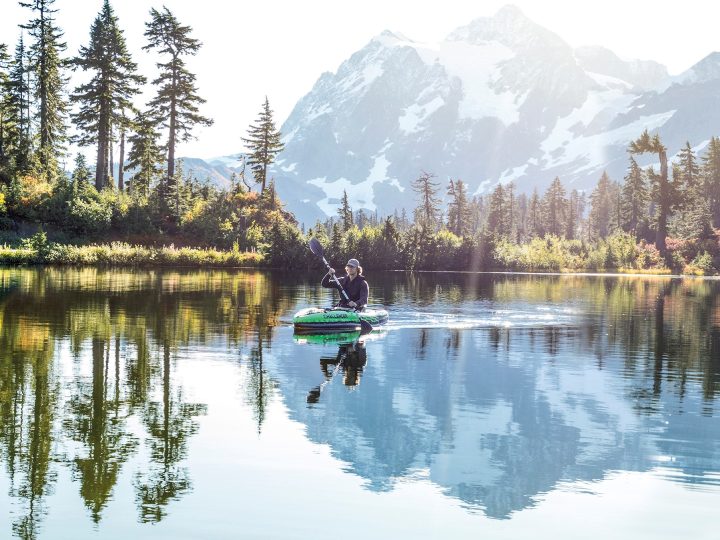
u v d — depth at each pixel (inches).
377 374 418.0
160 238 2245.3
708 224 3255.4
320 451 265.3
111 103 2277.3
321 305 836.0
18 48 2527.1
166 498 217.8
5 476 233.1
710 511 215.9
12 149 2422.5
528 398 360.8
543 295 1200.8
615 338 603.2
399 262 2444.6
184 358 449.4
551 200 5206.7
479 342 569.6
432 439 284.8
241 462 251.1
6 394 342.0
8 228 2026.3
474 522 205.2
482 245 2743.6
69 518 202.5
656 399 362.6
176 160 2876.5
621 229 4111.7
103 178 2332.7
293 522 202.7
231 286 1171.3
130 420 300.4
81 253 1788.9
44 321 608.4
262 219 2787.9
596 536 197.8
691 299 1137.4
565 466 254.8
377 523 203.3
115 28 2294.5
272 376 401.1
